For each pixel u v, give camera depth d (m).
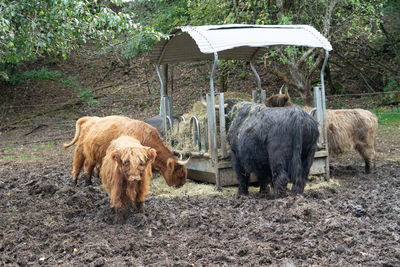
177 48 9.05
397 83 17.86
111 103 19.94
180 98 19.48
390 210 5.86
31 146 15.29
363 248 4.59
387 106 16.80
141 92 20.69
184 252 4.74
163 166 7.53
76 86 22.00
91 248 4.81
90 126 8.12
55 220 6.07
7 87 21.53
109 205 6.67
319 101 7.93
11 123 18.45
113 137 7.54
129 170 5.22
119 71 23.00
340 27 13.56
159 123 9.86
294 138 6.06
